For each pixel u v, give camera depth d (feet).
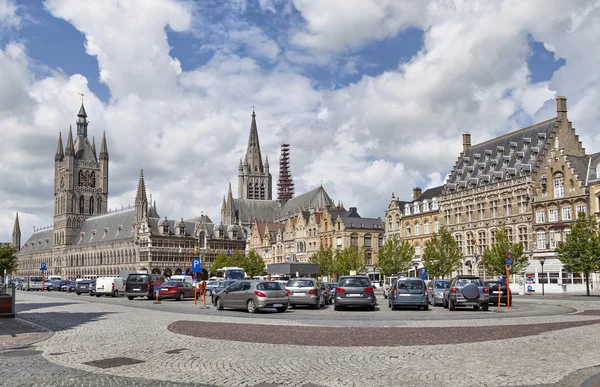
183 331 78.43
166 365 51.83
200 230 553.64
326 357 55.31
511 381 44.27
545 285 240.53
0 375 47.65
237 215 645.10
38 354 58.80
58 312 119.24
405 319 99.45
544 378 45.24
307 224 439.63
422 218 328.29
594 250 199.72
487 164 291.17
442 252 270.67
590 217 214.28
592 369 48.65
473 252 286.46
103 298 206.69
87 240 642.63
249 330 79.36
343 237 385.09
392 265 300.81
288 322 92.94
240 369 49.75
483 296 125.29
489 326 83.87
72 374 48.01
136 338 70.85
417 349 59.82
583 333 72.95
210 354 57.72
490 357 54.60
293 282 138.41
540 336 70.03
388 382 44.24
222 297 127.13
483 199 282.77
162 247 525.75
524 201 258.57
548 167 248.73
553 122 257.75
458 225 298.76
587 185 233.14
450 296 127.24
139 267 527.81
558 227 241.96
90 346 64.08
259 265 453.17
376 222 398.62
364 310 129.49
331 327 83.15
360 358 54.54
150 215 601.62
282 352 58.65
